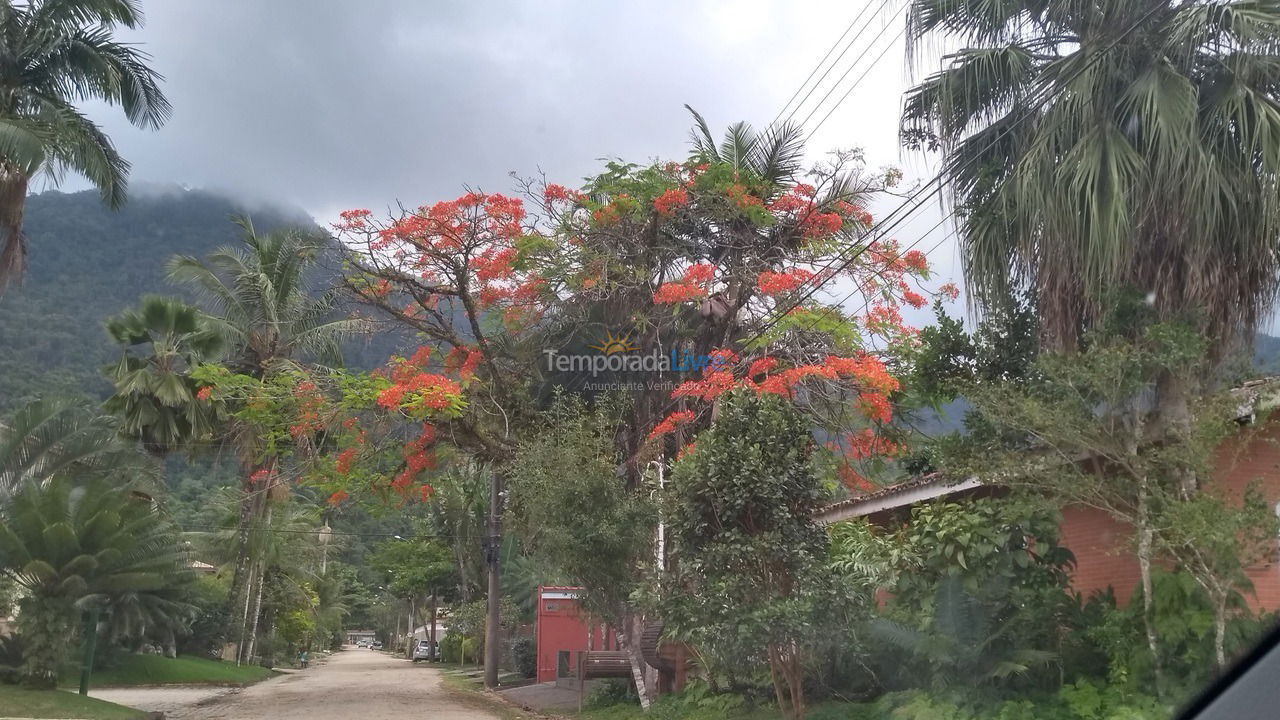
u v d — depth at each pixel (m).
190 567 24.53
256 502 34.38
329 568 68.06
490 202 18.62
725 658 11.45
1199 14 9.39
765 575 11.52
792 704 12.53
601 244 18.97
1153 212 9.53
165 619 25.53
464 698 25.00
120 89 21.27
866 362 15.29
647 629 17.38
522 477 16.55
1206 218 9.30
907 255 17.14
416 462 19.38
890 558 11.20
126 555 18.62
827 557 11.75
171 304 28.94
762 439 11.82
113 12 20.84
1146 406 9.66
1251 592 8.71
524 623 44.03
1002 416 9.84
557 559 15.84
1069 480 9.53
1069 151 10.05
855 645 11.15
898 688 11.67
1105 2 10.24
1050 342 10.44
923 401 14.45
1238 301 9.63
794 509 11.70
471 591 50.16
